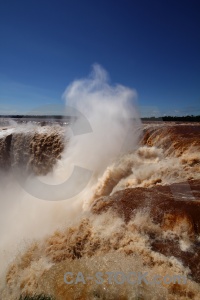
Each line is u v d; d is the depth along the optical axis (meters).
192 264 4.07
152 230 4.99
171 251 4.39
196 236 4.72
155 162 9.68
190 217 5.09
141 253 4.44
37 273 4.54
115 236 4.98
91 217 5.80
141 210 5.62
